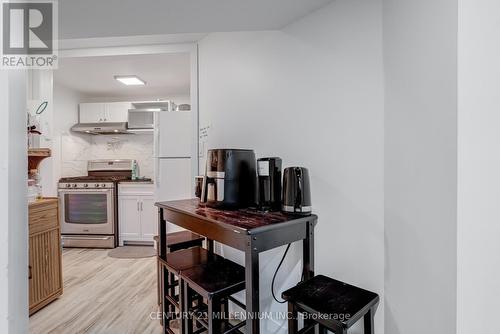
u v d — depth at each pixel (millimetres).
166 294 1837
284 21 1694
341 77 1479
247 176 1681
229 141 2279
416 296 1076
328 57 1535
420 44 1033
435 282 968
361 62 1397
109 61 3004
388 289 1271
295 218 1399
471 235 855
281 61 1811
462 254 858
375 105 1346
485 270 859
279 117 1837
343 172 1479
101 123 4188
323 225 1576
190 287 1568
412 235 1103
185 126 2902
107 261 3312
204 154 2623
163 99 4539
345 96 1465
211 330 1360
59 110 3969
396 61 1204
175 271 1628
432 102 968
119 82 3824
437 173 947
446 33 893
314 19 1592
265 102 1940
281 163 1649
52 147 3350
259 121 1991
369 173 1370
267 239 1250
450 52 875
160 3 1419
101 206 3855
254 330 1187
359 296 1208
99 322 2051
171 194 2885
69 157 4188
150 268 3092
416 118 1066
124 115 4309
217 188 1650
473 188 851
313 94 1621
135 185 3918
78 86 4023
